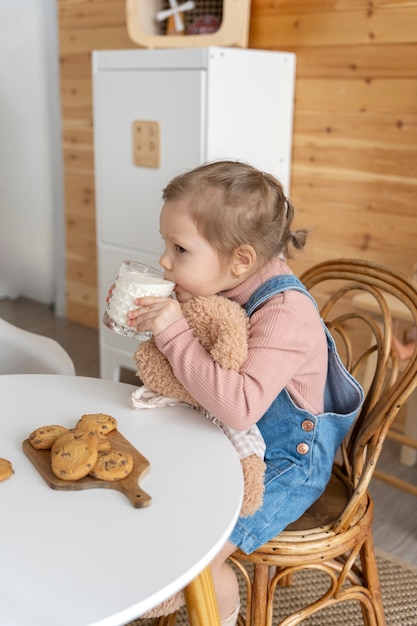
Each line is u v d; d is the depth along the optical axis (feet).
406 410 7.95
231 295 4.14
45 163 11.47
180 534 2.72
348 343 4.83
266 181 4.03
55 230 11.66
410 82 7.20
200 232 3.80
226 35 7.70
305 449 4.10
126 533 2.71
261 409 3.59
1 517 2.80
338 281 8.21
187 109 7.27
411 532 6.48
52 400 3.89
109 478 3.01
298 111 8.17
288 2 7.91
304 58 7.96
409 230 7.57
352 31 7.50
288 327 3.76
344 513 3.98
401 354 6.72
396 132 7.43
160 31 8.60
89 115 10.48
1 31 11.14
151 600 2.39
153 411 3.76
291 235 4.34
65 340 11.01
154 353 3.84
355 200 7.93
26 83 11.21
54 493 2.98
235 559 4.04
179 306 3.76
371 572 4.36
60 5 10.35
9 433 3.51
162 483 3.06
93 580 2.46
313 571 5.96
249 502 3.63
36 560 2.55
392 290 4.43
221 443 3.42
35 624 2.27
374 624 4.42
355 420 4.60
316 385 4.14
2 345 5.37
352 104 7.70
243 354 3.63
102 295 8.84
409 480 7.28
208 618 3.21
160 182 7.75
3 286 12.88
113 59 7.85
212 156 7.30
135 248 8.28
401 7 7.07
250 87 7.53
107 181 8.35
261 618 3.98
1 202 12.37
